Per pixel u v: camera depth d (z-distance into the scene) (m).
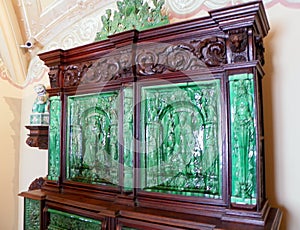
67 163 1.62
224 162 1.11
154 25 1.43
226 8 1.07
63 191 1.60
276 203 1.27
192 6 1.58
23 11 2.09
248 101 1.06
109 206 1.29
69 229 1.42
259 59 1.15
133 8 1.50
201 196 1.15
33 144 1.97
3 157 2.27
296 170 1.25
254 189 1.03
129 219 1.19
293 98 1.28
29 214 1.63
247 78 1.07
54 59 1.68
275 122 1.30
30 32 2.23
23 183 2.33
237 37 1.08
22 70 2.35
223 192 1.11
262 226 0.98
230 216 1.05
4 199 2.25
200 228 1.03
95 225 1.31
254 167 1.04
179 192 1.20
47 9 2.06
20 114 2.39
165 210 1.21
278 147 1.29
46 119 1.96
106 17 1.68
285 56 1.31
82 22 2.04
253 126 1.05
